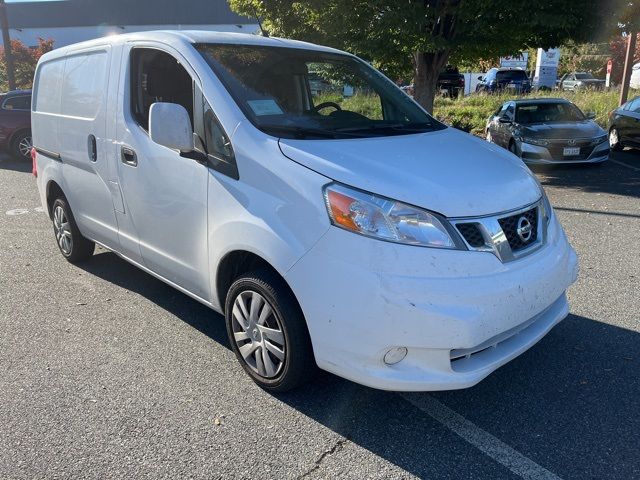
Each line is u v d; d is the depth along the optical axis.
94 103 4.42
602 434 2.96
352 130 3.56
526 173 3.44
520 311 2.87
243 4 12.32
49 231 6.90
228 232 3.21
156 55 3.87
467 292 2.69
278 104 3.52
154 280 5.18
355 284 2.69
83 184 4.73
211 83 3.42
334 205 2.78
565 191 9.19
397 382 2.73
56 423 3.06
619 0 10.05
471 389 3.39
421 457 2.80
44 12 45.84
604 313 4.40
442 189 2.85
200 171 3.41
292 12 11.45
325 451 2.84
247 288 3.25
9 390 3.37
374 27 10.62
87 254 5.55
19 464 2.74
